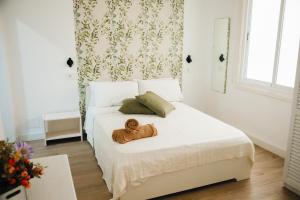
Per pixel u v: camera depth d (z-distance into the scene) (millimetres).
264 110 3469
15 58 3414
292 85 3148
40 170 1175
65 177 1410
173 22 4168
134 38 3996
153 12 4012
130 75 4105
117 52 3945
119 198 2193
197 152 2355
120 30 3887
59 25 3518
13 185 1038
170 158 2262
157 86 3939
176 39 4250
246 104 3779
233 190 2500
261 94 3480
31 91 3582
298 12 2994
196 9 4258
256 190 2500
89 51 3793
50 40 3520
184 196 2406
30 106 3621
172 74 4371
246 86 3740
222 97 4258
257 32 3617
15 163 1051
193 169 2393
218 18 4133
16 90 3506
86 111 3838
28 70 3504
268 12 3404
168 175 2307
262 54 3562
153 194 2299
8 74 3402
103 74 3947
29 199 1218
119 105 3703
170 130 2693
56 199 1226
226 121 4234
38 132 3740
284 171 2521
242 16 3695
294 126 2363
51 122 3783
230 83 4059
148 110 3322
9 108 3436
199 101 4691
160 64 4250
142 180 2203
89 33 3734
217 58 4250
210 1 4266
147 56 4137
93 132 3283
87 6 3641
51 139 3572
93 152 3348
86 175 2754
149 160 2197
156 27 4082
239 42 3797
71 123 3904
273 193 2451
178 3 4125
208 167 2453
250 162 2633
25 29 3383
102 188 2508
